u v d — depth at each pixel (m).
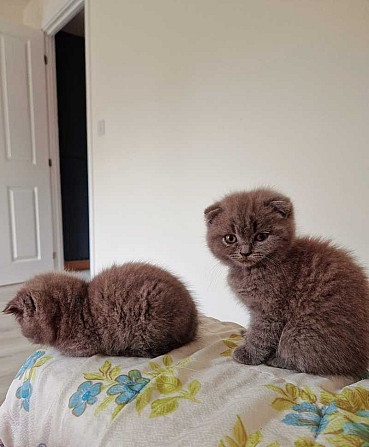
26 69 2.70
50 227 2.97
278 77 1.12
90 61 2.16
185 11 1.44
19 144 2.72
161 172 1.69
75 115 3.28
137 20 1.72
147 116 1.74
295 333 0.69
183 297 0.87
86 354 0.78
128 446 0.48
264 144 1.19
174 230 1.64
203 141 1.43
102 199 2.19
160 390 0.60
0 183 2.63
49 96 2.88
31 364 0.76
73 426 0.56
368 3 0.88
